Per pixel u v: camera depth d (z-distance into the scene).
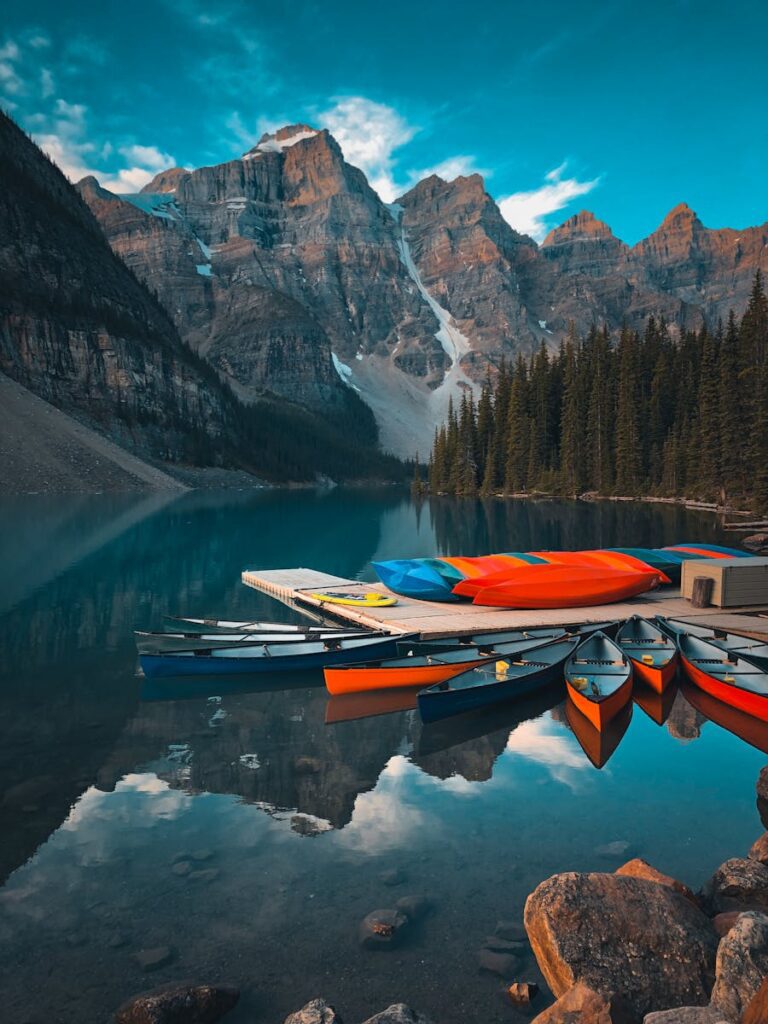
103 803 11.04
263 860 9.22
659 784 11.82
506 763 12.82
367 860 9.21
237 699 16.88
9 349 164.62
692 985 6.09
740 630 21.25
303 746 13.73
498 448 142.75
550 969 6.50
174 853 9.42
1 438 126.31
